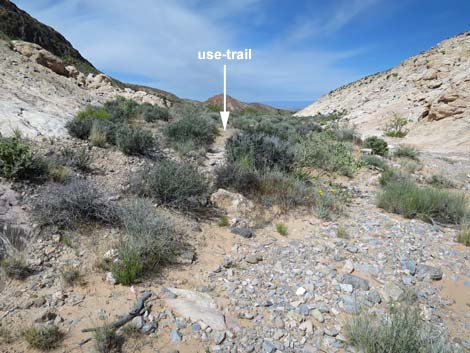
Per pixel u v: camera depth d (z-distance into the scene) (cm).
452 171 969
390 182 673
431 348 213
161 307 266
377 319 260
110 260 316
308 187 597
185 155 761
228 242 402
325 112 5084
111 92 2350
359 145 1259
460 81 1848
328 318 269
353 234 443
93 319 243
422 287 321
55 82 1605
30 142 568
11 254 300
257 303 285
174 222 421
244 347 232
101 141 681
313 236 433
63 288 274
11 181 405
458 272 350
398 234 445
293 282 323
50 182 434
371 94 4334
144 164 604
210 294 295
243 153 650
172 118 1424
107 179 522
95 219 383
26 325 227
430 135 1772
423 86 2825
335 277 332
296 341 241
